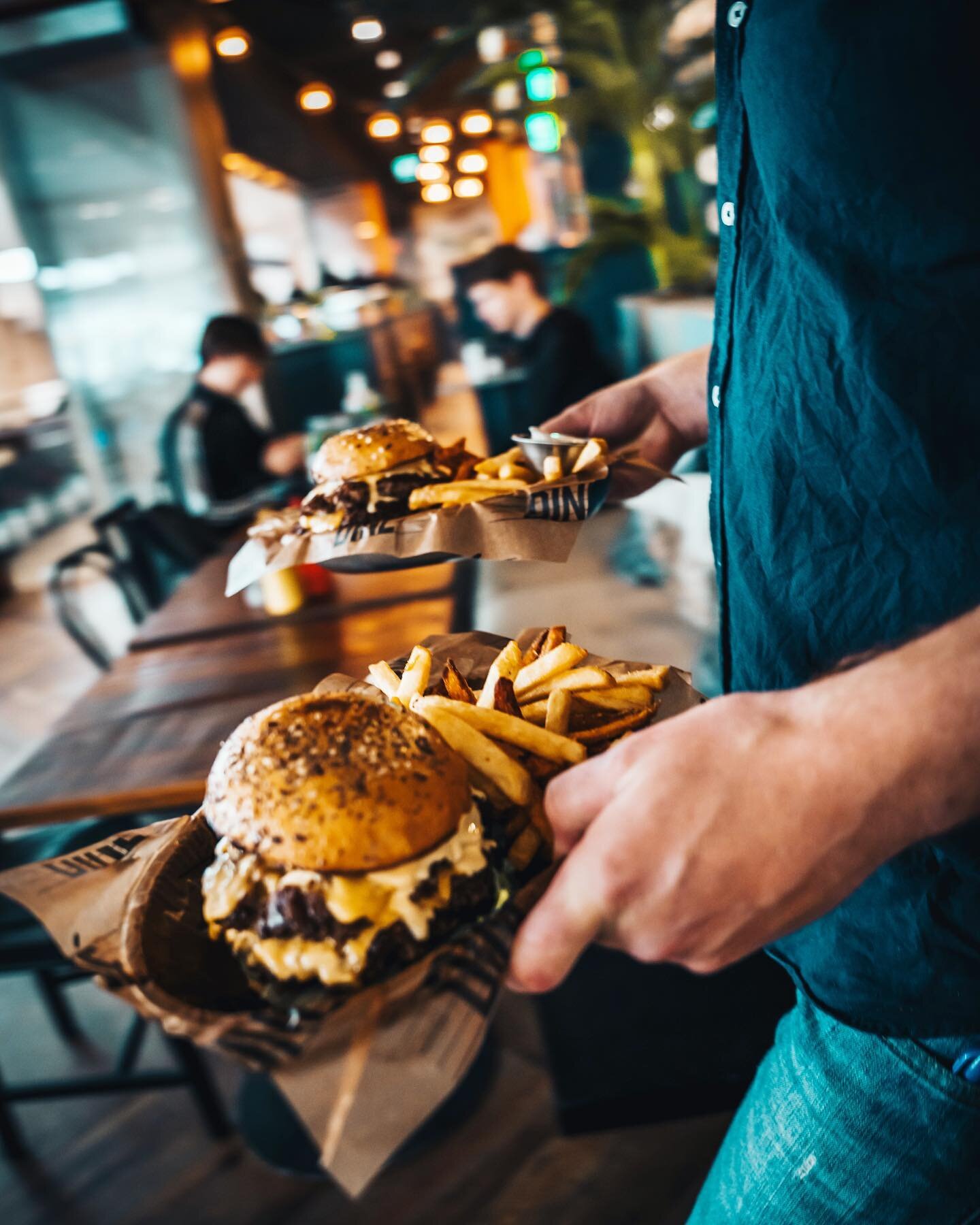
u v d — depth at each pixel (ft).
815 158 2.42
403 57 32.04
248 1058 1.73
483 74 16.29
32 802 5.14
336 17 27.25
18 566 23.08
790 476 2.73
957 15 2.17
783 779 1.69
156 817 6.60
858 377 2.50
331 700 2.18
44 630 19.08
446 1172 6.38
